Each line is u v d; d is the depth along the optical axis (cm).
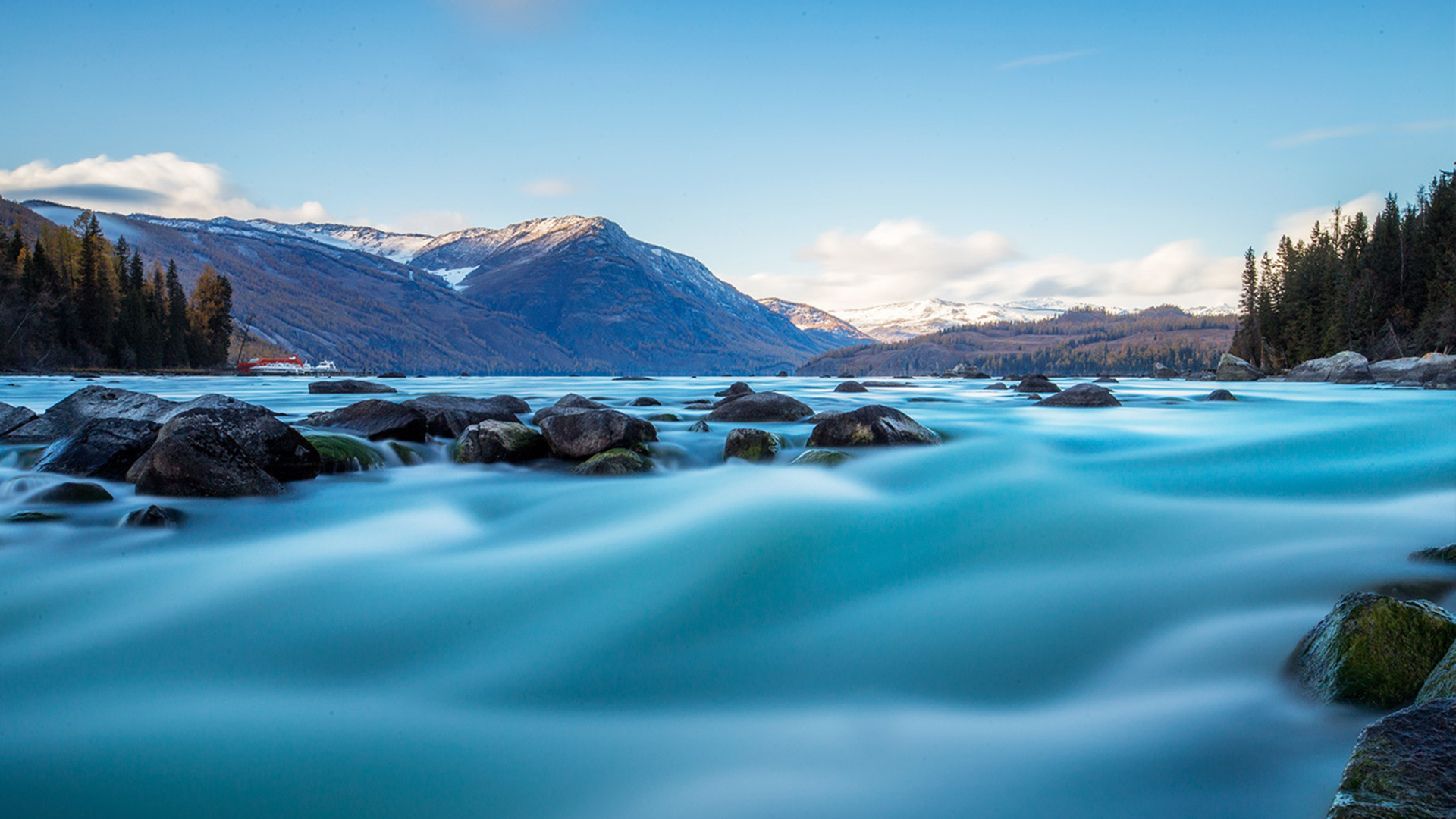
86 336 9250
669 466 1134
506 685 447
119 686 442
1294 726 376
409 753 373
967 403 2491
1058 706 414
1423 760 282
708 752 372
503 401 1706
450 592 591
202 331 12050
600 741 384
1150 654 473
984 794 333
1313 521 762
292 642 505
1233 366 6394
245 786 347
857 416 1220
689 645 502
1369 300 8112
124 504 828
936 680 449
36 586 598
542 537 751
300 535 755
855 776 350
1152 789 331
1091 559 656
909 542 701
